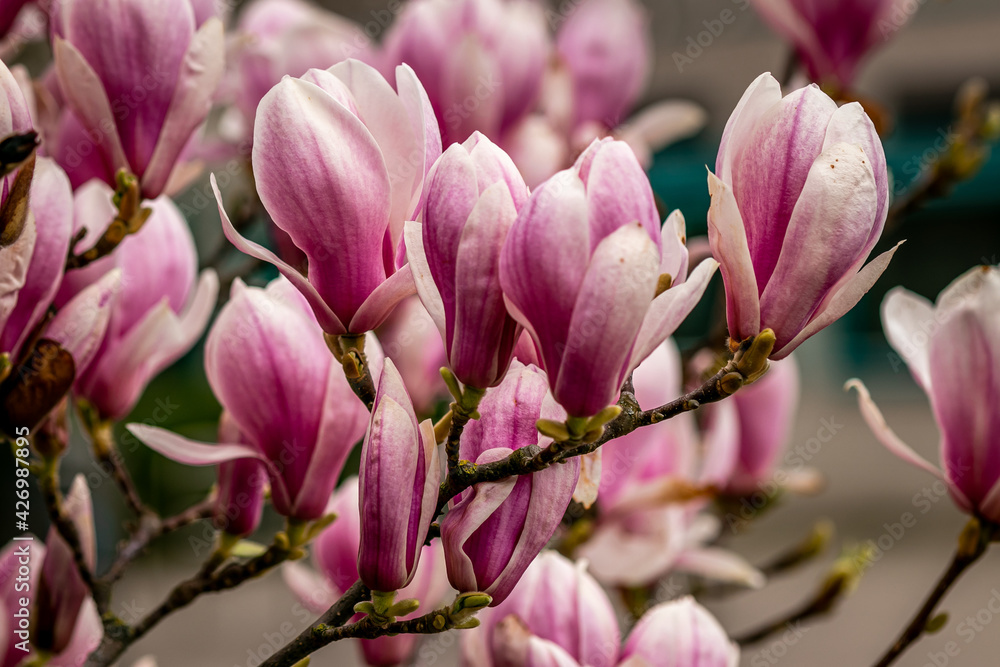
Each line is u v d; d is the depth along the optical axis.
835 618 4.48
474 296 0.98
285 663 1.02
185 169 1.18
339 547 1.18
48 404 1.08
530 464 0.99
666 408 1.01
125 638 1.13
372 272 1.02
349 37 1.36
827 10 1.50
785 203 1.00
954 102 6.43
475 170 0.98
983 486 1.11
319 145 1.00
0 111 1.02
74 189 1.19
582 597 1.13
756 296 1.00
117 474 1.17
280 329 1.09
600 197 0.96
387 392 0.99
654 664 1.13
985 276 1.11
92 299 1.09
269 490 1.17
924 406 6.57
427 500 1.00
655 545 1.41
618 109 1.69
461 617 1.00
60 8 1.11
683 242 1.01
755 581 1.58
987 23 6.29
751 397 1.75
